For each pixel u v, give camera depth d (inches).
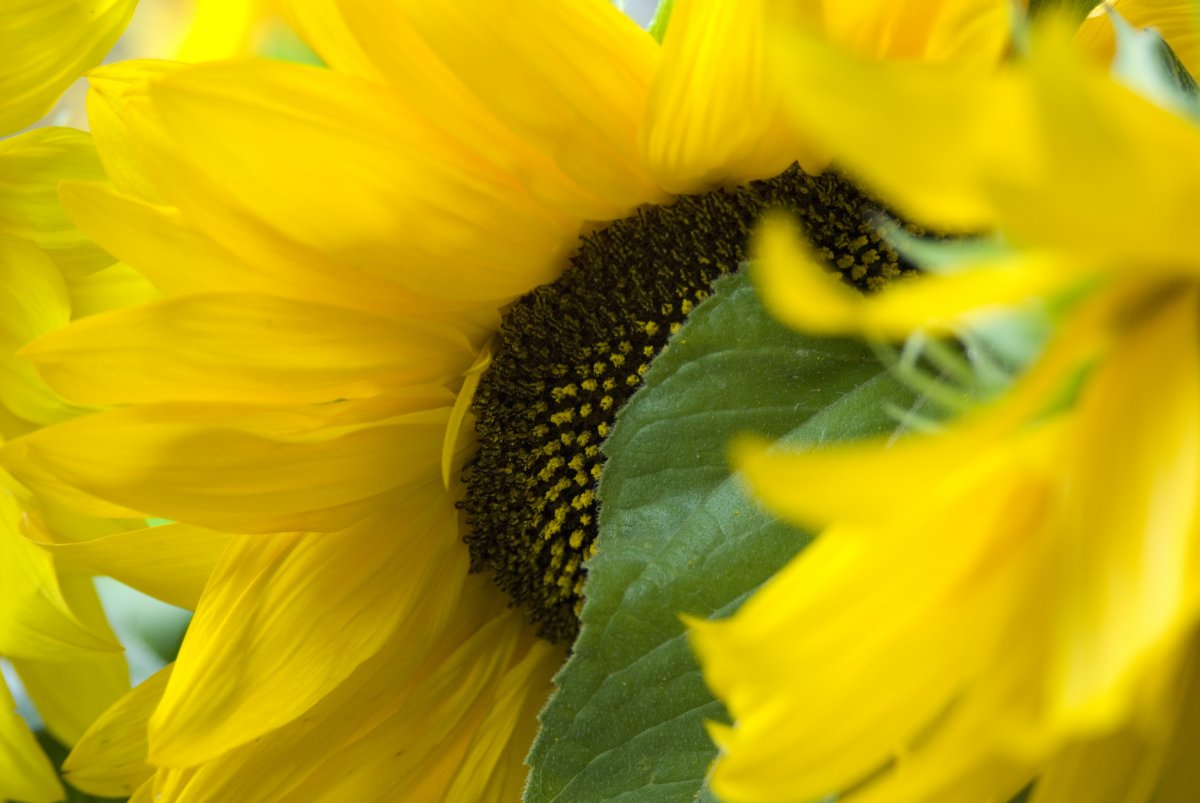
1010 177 9.1
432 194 14.9
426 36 14.2
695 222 15.1
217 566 16.0
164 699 15.7
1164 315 10.7
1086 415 10.8
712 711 13.9
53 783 17.1
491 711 16.8
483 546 16.4
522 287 15.5
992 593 11.1
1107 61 14.8
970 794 11.6
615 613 14.0
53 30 16.5
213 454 15.1
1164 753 11.8
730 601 13.9
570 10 14.2
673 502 14.0
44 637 16.9
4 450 15.2
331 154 14.6
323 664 15.9
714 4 13.9
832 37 13.6
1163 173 9.3
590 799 14.0
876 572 11.2
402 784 16.5
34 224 16.8
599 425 15.8
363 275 15.2
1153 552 10.1
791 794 11.1
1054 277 10.3
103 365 14.9
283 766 16.2
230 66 14.4
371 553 16.1
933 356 12.6
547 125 14.5
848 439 13.8
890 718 11.1
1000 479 11.1
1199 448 10.3
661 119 14.4
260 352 15.1
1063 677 10.1
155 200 15.6
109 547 16.0
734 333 14.0
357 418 15.7
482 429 16.1
